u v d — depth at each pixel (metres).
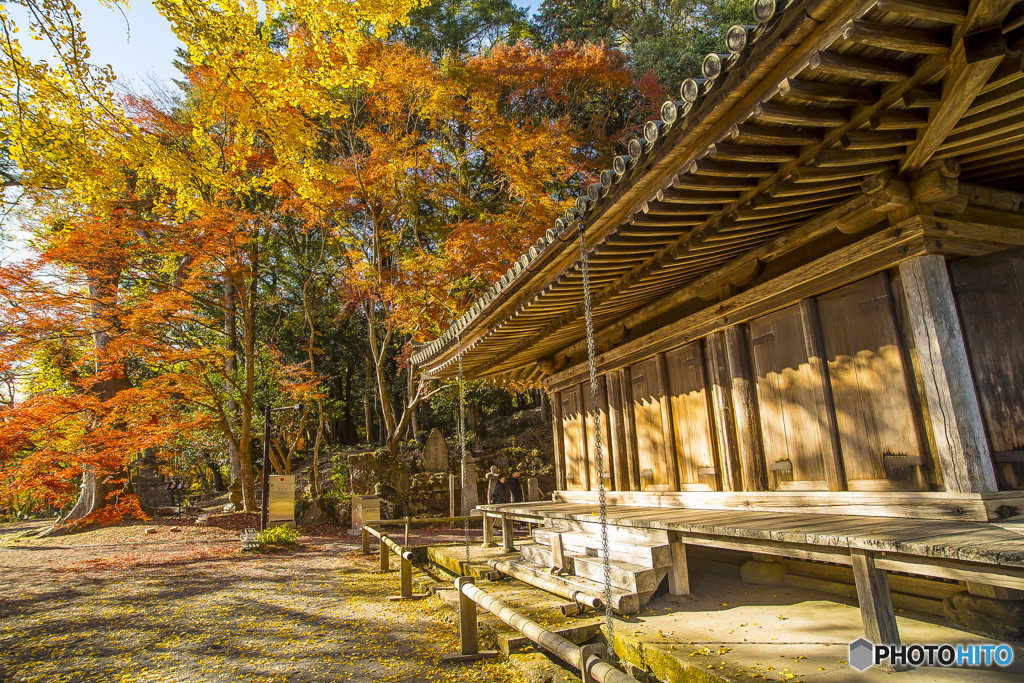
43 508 19.98
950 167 3.39
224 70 8.03
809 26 2.31
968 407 3.43
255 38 7.75
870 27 2.22
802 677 2.92
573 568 5.69
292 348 24.67
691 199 3.53
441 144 18.69
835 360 4.33
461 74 16.23
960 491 3.38
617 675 2.35
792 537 3.41
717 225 4.01
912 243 3.65
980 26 2.19
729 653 3.38
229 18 7.28
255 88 8.88
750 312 5.13
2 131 6.50
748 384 5.20
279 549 12.28
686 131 2.96
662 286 5.94
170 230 14.82
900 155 3.40
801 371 4.62
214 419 16.69
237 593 8.02
